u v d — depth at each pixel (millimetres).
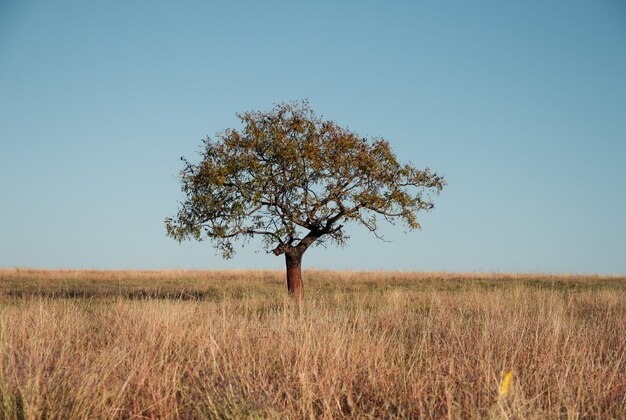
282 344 8078
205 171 22547
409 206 23531
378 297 20047
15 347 8172
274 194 22781
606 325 12055
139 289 27953
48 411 5602
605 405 6363
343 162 22641
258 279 37125
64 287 29719
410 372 7184
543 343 8688
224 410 5863
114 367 6910
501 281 33906
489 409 5598
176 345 8625
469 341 9070
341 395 6523
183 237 23266
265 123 23078
